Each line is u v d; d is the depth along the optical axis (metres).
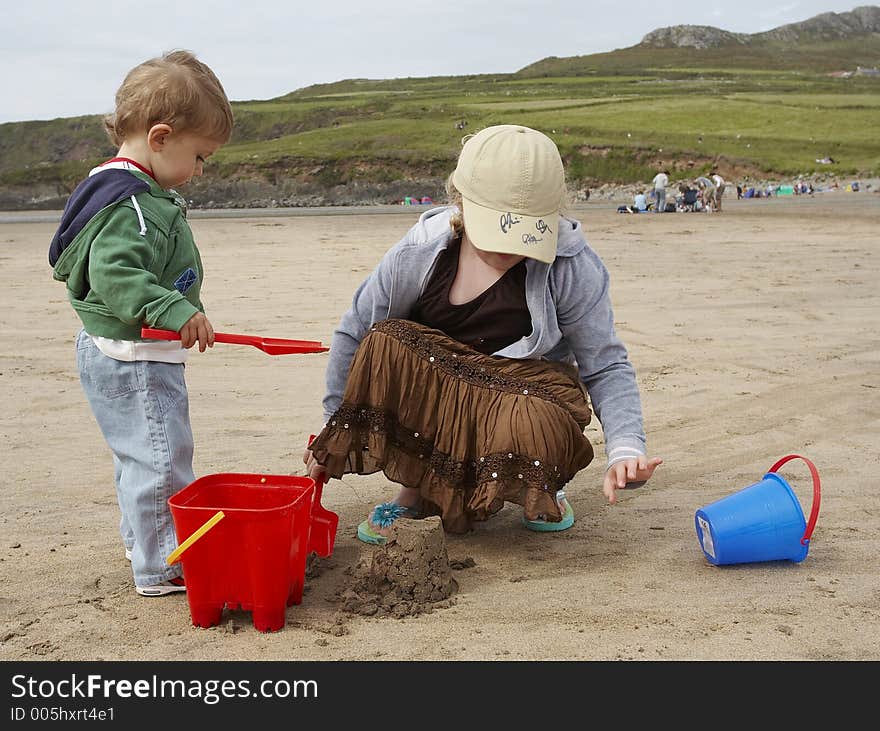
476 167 2.97
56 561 3.06
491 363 3.08
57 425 4.67
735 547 2.94
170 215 2.83
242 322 7.35
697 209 23.56
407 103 82.12
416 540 2.80
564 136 51.88
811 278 9.88
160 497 2.81
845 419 4.76
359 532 3.25
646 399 5.18
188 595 2.60
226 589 2.58
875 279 9.75
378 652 2.46
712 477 3.95
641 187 42.44
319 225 19.66
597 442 4.43
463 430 3.05
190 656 2.45
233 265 11.31
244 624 2.64
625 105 62.88
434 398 3.07
